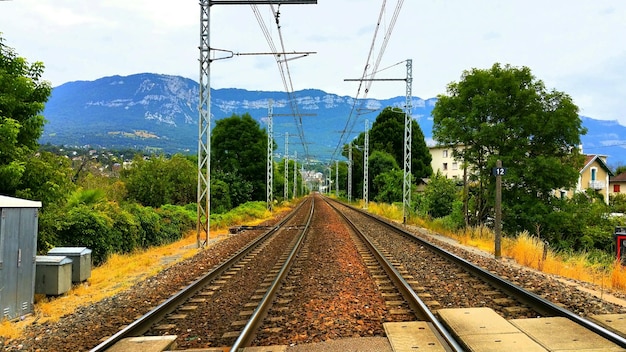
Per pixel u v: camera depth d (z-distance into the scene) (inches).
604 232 1102.4
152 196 1385.3
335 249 677.9
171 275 524.4
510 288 360.8
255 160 2285.9
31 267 392.8
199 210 818.8
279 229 1097.4
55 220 600.4
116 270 588.1
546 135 1053.8
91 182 1146.7
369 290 389.7
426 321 290.4
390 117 2878.9
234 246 786.8
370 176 2647.6
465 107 1141.1
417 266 517.3
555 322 272.5
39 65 567.2
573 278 476.1
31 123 547.8
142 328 304.5
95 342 287.6
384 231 993.5
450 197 1411.2
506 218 1075.3
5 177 497.7
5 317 356.8
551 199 1063.6
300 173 5088.6
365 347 243.8
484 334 252.4
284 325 298.0
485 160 1118.4
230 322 316.2
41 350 279.7
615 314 295.1
